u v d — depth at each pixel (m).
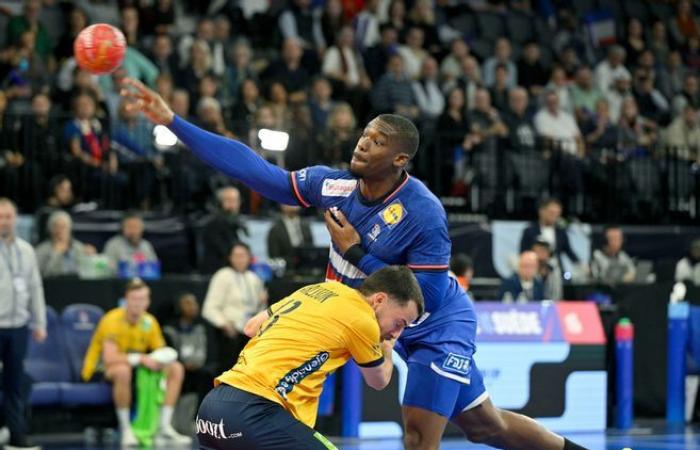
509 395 25.80
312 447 11.64
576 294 29.31
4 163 30.03
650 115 42.59
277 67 36.38
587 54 45.81
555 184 35.59
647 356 28.42
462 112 35.94
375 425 24.69
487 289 29.58
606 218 36.09
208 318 25.39
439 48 40.56
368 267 13.06
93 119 30.95
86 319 25.72
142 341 24.59
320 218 31.66
